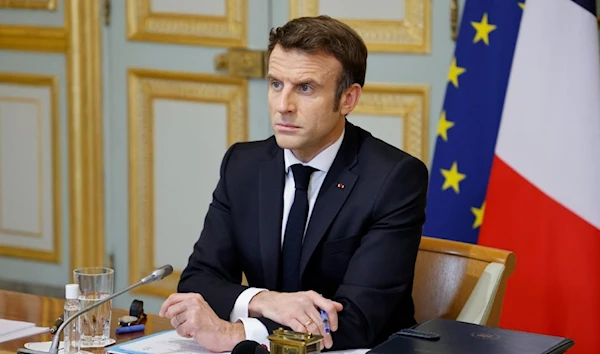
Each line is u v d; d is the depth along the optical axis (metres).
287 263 2.31
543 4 3.08
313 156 2.30
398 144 3.85
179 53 4.27
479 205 3.31
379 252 2.20
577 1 3.05
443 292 2.37
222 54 4.16
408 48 3.77
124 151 4.48
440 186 3.34
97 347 2.04
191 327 2.02
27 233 4.78
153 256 4.48
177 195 4.39
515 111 3.10
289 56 2.15
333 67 2.16
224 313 2.18
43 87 4.62
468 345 1.76
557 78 3.06
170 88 4.32
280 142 2.20
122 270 4.56
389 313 2.16
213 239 2.42
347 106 2.24
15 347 2.03
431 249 2.41
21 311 2.31
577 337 2.99
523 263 3.06
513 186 3.09
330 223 2.27
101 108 4.51
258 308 2.13
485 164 3.30
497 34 3.30
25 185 4.75
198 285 2.32
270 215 2.35
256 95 4.12
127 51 4.41
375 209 2.25
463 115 3.33
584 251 2.99
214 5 4.17
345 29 2.19
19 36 4.62
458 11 3.66
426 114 3.78
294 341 1.74
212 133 4.25
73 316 1.91
